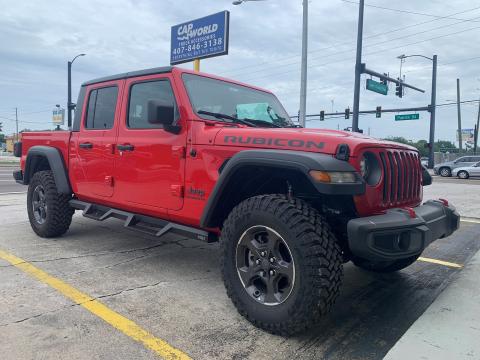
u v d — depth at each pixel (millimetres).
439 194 13266
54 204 5281
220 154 3361
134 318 3111
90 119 4875
